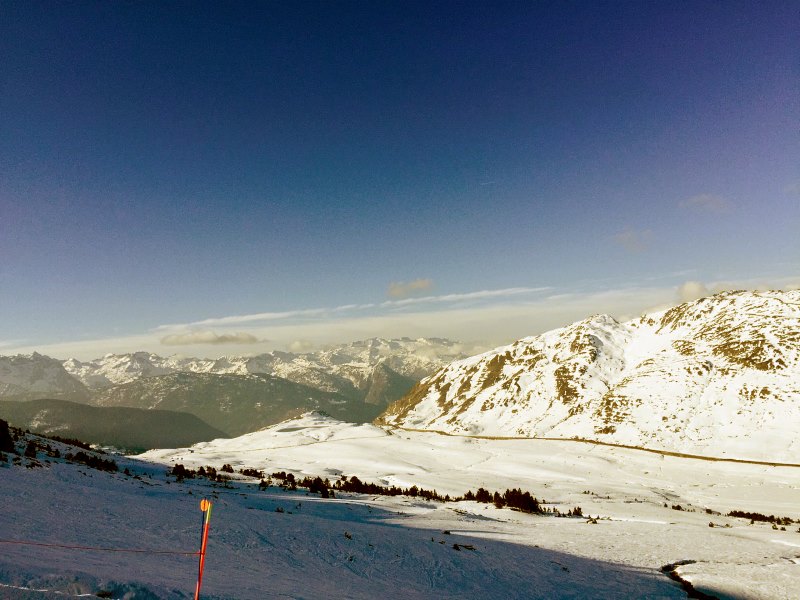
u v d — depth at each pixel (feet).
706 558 101.86
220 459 339.98
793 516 194.90
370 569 67.62
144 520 71.61
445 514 147.33
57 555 42.55
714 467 326.03
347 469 319.68
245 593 42.32
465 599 59.21
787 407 396.16
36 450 135.33
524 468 322.34
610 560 95.61
